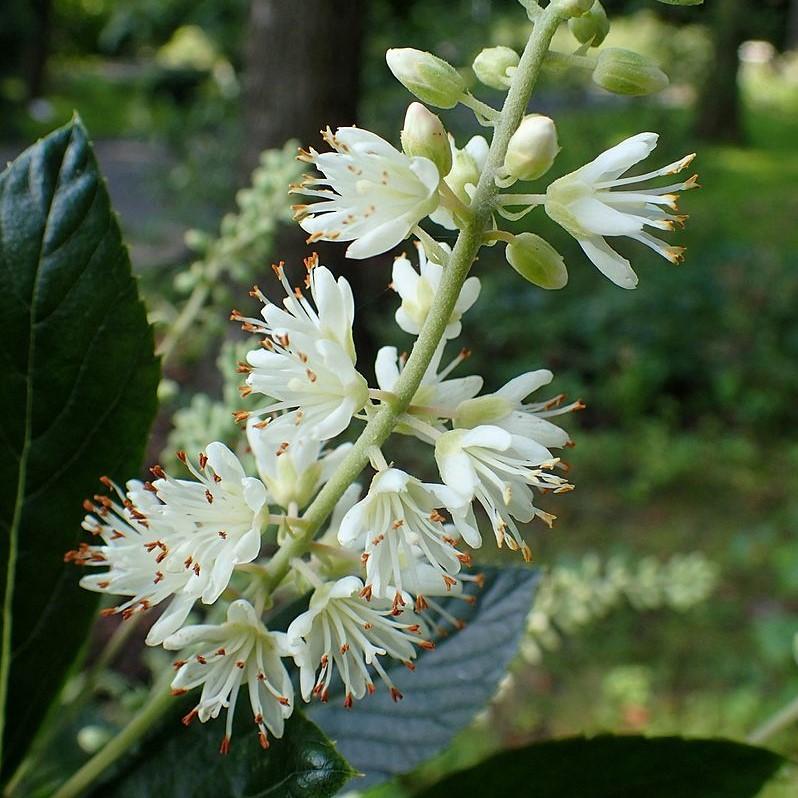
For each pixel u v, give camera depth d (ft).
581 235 0.29
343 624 0.29
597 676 1.12
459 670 0.35
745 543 1.40
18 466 0.31
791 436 1.78
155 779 0.30
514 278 1.95
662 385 1.86
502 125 0.28
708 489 1.58
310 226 0.29
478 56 0.30
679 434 1.76
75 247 0.31
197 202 1.88
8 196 0.30
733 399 1.82
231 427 0.36
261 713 0.28
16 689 0.33
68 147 0.31
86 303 0.31
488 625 0.36
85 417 0.32
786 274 2.05
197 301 0.42
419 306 0.31
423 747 0.34
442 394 0.31
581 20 0.29
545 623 0.49
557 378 1.79
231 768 0.29
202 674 0.28
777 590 1.32
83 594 0.33
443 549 0.30
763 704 1.07
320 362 0.29
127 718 0.42
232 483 0.29
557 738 0.32
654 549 1.41
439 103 0.29
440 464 0.29
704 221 2.72
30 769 0.35
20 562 0.32
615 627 1.20
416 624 0.29
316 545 0.30
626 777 0.32
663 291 1.94
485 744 0.93
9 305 0.31
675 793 0.32
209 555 0.29
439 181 0.28
